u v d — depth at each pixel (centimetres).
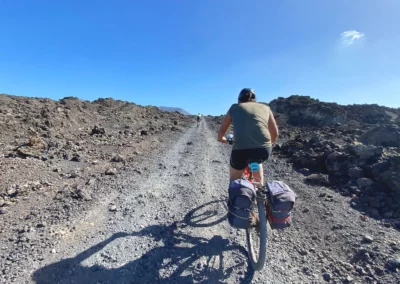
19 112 1479
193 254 366
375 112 2966
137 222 452
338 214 481
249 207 300
